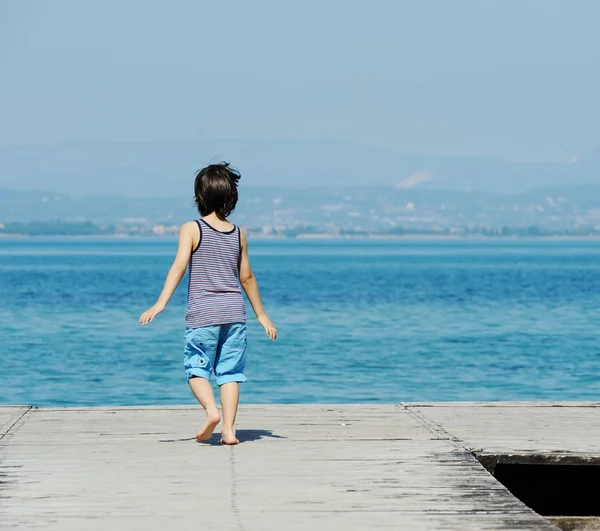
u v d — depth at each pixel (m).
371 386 19.09
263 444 8.19
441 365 22.17
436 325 32.22
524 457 7.79
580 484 8.77
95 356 23.70
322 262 120.50
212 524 5.81
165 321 33.34
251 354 24.08
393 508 6.18
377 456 7.70
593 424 9.12
